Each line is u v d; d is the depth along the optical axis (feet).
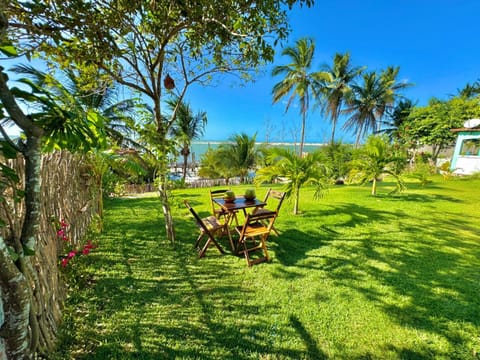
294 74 45.27
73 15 5.87
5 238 4.03
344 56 47.91
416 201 18.88
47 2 5.57
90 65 8.06
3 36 3.45
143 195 26.48
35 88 3.93
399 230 12.64
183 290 7.47
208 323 6.07
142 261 9.30
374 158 21.49
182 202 11.64
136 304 6.72
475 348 5.25
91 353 5.06
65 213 9.05
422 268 8.74
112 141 9.78
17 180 3.90
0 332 3.37
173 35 8.16
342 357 5.08
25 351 3.72
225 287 7.66
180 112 38.88
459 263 9.07
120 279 7.96
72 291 7.02
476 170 32.58
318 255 9.96
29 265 4.39
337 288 7.59
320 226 13.47
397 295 7.16
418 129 43.19
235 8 6.24
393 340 5.51
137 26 7.87
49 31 5.90
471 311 6.40
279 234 12.34
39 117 4.34
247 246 10.87
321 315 6.36
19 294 3.45
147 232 12.46
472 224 13.50
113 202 20.49
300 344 5.43
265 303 6.87
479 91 47.21
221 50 8.94
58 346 5.09
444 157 44.86
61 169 8.89
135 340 5.46
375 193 22.20
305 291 7.45
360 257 9.70
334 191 24.25
